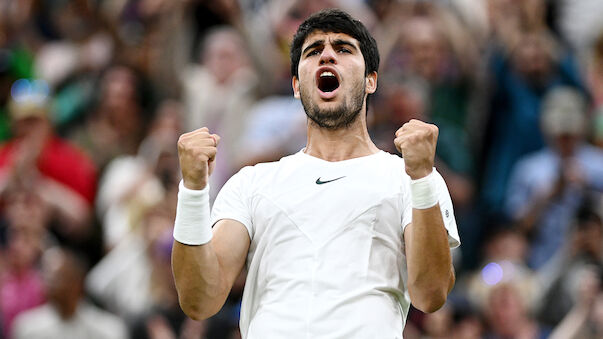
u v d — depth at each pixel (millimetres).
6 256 32625
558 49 40281
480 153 38312
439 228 15094
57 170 35656
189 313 15656
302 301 15297
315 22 16641
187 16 40375
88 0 41688
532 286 32000
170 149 36188
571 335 30688
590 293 30859
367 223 15719
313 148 16688
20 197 33938
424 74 38031
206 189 15391
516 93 38531
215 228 16031
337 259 15477
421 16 39312
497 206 36719
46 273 31438
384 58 38500
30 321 30781
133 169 35906
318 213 15773
